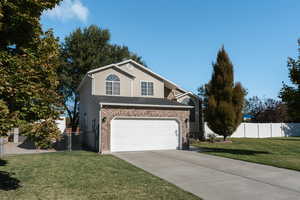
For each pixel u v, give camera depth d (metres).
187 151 15.19
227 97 22.22
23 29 5.82
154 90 21.55
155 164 10.48
